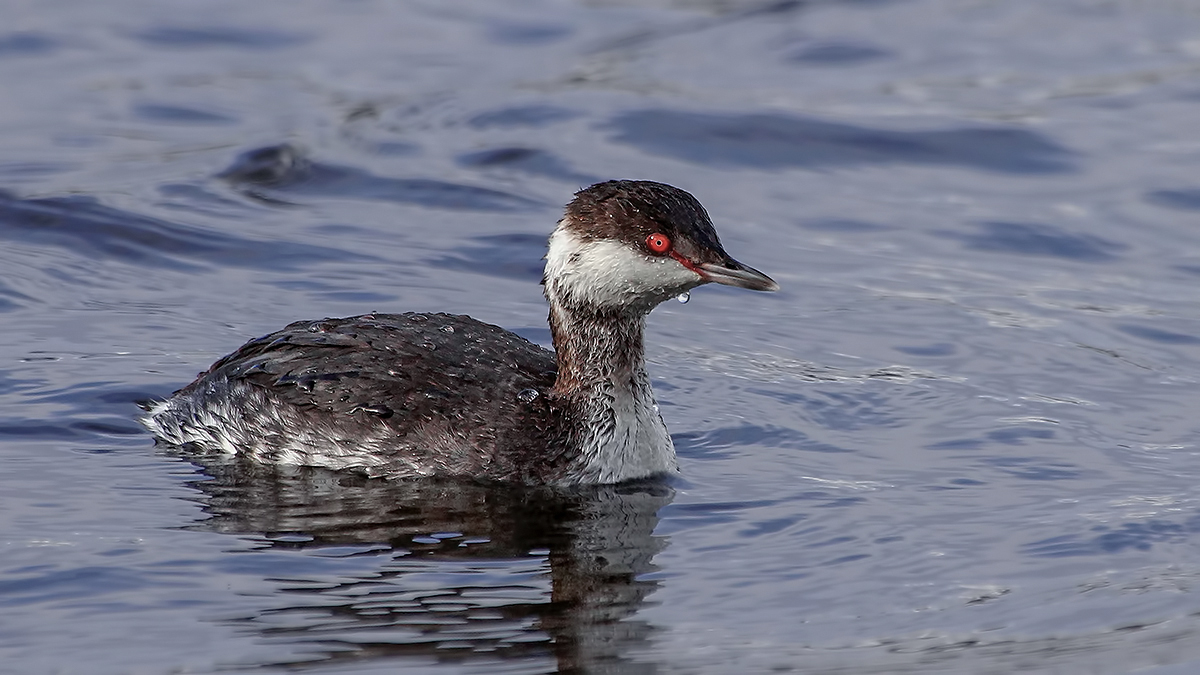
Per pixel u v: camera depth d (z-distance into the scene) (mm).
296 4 27000
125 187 18812
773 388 13961
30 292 15812
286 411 12188
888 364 14586
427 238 17734
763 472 12055
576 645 8961
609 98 22109
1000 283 16750
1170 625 9258
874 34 24969
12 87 22562
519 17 26422
